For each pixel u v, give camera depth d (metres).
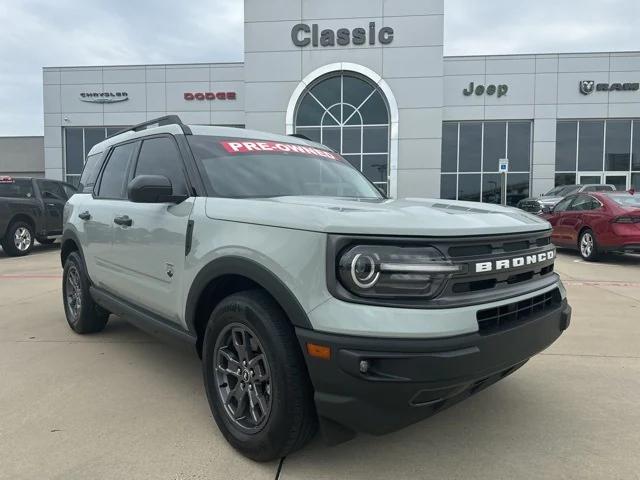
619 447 2.89
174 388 3.74
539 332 2.68
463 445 2.91
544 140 23.25
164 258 3.35
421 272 2.25
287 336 2.49
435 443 2.94
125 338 5.05
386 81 20.58
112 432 3.05
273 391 2.51
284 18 20.86
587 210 10.87
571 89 23.05
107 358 4.42
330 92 21.11
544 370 4.12
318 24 20.75
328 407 2.32
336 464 2.71
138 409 3.38
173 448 2.87
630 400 3.54
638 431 3.08
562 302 3.02
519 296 2.61
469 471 2.64
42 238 13.02
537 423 3.19
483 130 23.66
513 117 23.31
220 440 2.96
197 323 3.15
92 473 2.61
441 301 2.28
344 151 21.22
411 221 2.39
